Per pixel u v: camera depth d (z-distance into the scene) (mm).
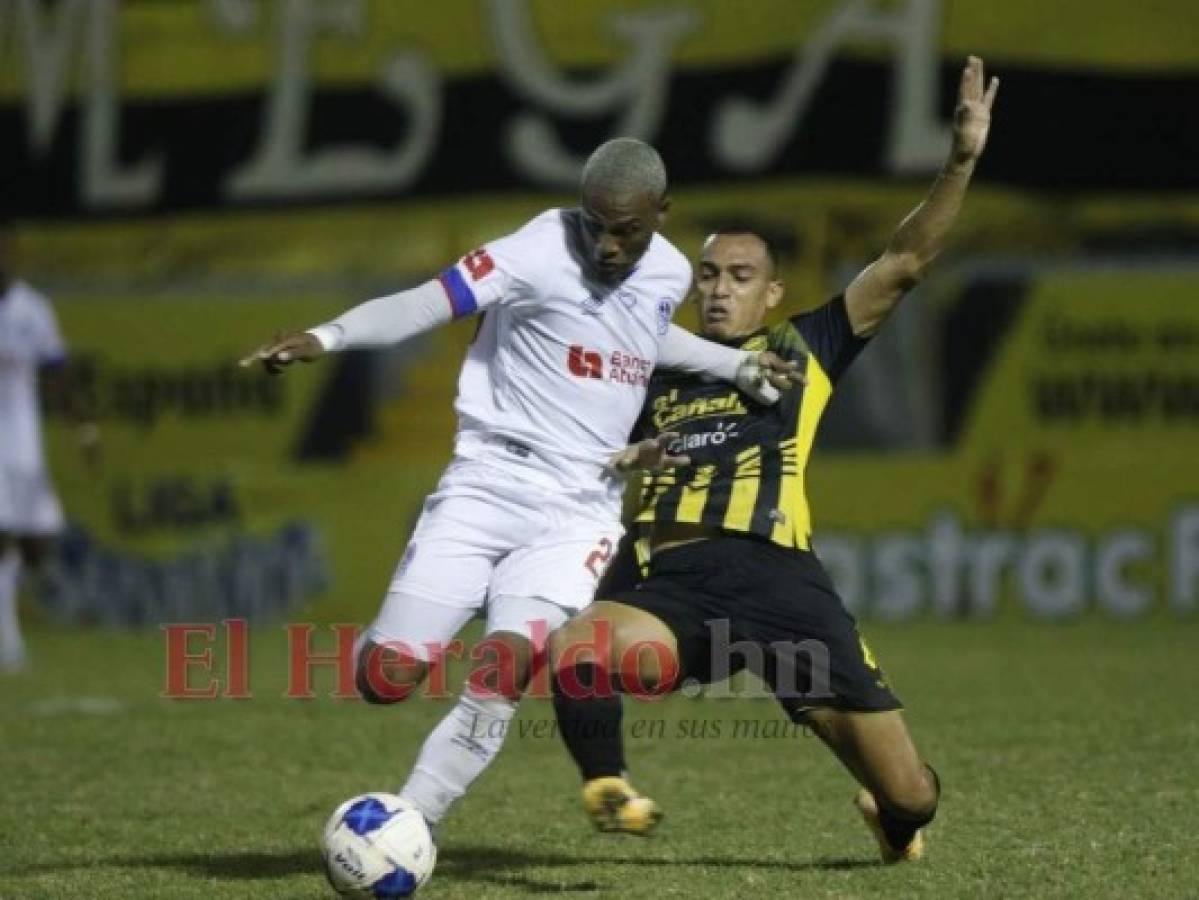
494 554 23766
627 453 23359
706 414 25000
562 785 31297
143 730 37844
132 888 23812
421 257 59656
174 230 61031
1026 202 56812
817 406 25016
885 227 56938
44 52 62062
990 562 56375
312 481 58688
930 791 23844
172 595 59406
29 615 60188
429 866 22141
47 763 34000
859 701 23516
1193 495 55750
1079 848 25219
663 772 32219
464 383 24219
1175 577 55781
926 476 56656
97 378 60812
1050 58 56500
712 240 26203
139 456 60250
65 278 61531
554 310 23516
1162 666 45438
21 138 62188
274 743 35938
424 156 59594
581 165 58469
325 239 60188
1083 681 42719
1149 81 56406
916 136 56656
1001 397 56875
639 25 58188
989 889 22875
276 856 25969
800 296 57188
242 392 60031
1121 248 56594
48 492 52406
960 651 49062
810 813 28438
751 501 24375
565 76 58656
